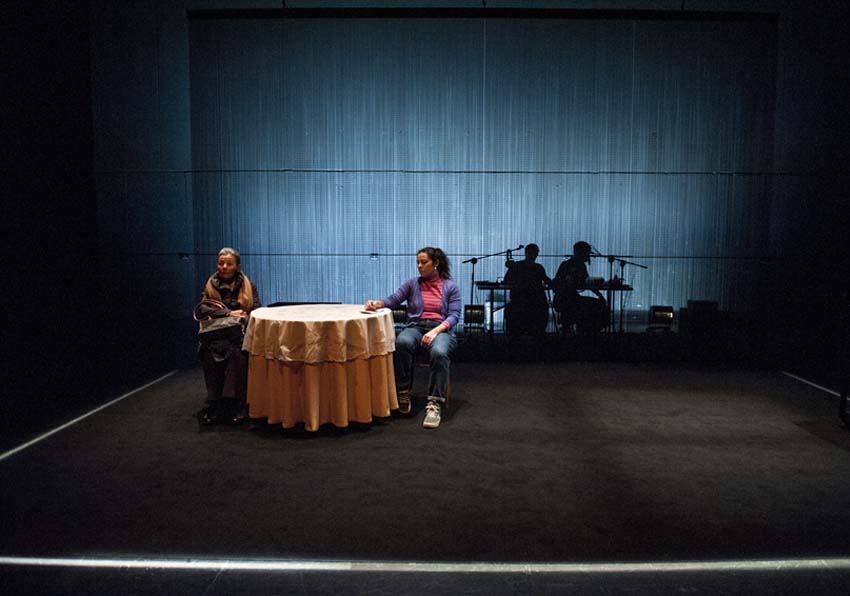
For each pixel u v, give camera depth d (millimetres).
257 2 7047
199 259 7473
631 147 7383
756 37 7223
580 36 7266
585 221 7473
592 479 2641
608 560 1971
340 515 2287
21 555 1992
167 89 7094
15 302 5664
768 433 3289
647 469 2760
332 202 7453
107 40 6582
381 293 7551
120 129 6762
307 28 7250
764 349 5805
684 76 7293
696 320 5648
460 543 2076
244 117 7336
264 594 1791
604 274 7516
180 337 6285
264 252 7496
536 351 5711
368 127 7363
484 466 2797
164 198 7160
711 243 7469
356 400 3297
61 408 3705
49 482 2590
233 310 3586
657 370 4887
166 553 2008
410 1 6984
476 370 4887
